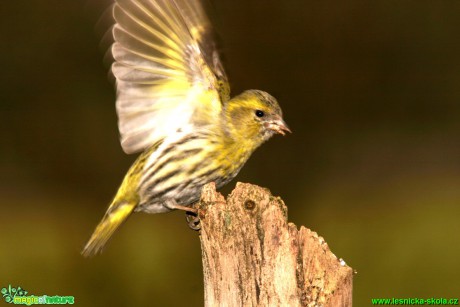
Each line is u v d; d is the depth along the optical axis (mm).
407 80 16641
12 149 15055
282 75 16047
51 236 13555
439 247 13188
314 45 16219
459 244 13156
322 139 15984
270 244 5285
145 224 13773
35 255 12938
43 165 15008
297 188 15148
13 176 14828
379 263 12812
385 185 15117
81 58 15516
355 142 15992
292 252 5270
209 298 5504
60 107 15430
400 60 16891
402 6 16375
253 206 5344
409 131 16312
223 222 5379
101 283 12461
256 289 5309
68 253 12969
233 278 5367
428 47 16891
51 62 15508
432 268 12688
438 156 15828
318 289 5285
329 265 5336
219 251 5395
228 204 5391
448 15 16422
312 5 16109
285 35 16047
